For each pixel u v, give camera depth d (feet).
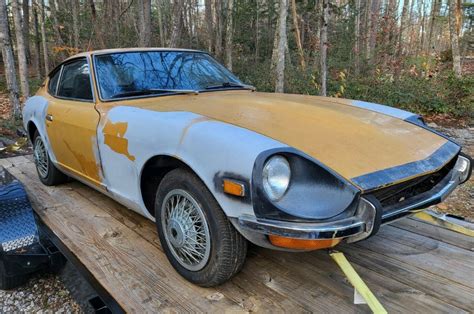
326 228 5.04
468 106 31.81
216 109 7.36
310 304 6.29
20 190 8.89
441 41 95.76
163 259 7.62
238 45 54.80
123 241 8.37
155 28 69.15
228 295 6.52
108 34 47.29
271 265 7.38
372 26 45.21
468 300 6.34
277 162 5.32
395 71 34.91
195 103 7.97
